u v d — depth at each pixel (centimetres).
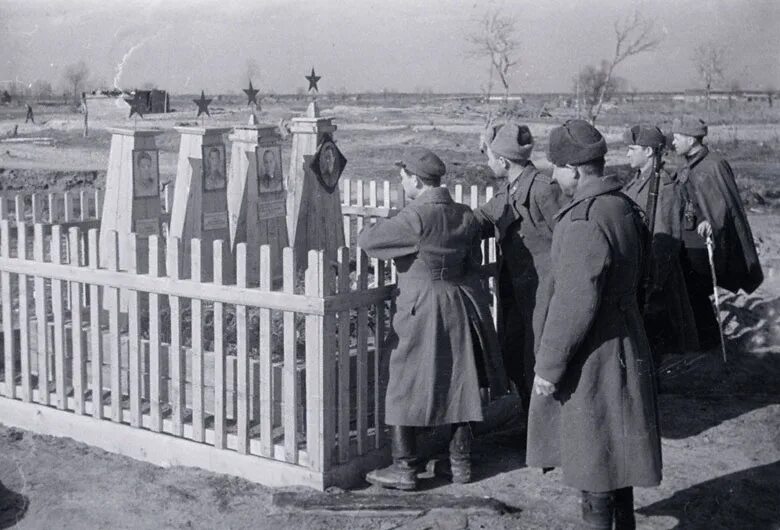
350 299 546
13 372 676
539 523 498
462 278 553
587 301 402
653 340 720
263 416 558
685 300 730
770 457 607
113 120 4147
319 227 924
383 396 584
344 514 507
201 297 571
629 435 416
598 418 417
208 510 516
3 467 581
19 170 2439
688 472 580
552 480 563
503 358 615
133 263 599
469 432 558
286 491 537
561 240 416
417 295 536
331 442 545
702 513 517
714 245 774
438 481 564
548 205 571
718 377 797
